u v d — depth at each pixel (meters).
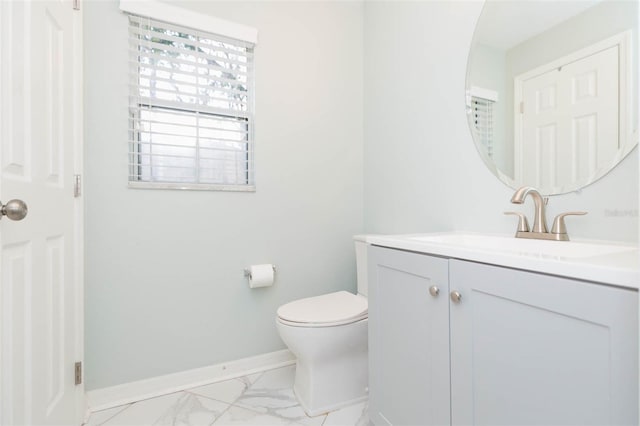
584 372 0.57
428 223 1.62
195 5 1.63
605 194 0.98
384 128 1.94
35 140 0.95
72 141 1.26
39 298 0.97
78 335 1.32
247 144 1.82
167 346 1.59
